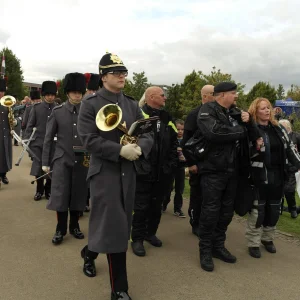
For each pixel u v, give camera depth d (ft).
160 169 13.80
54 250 13.74
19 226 16.26
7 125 23.44
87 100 10.23
